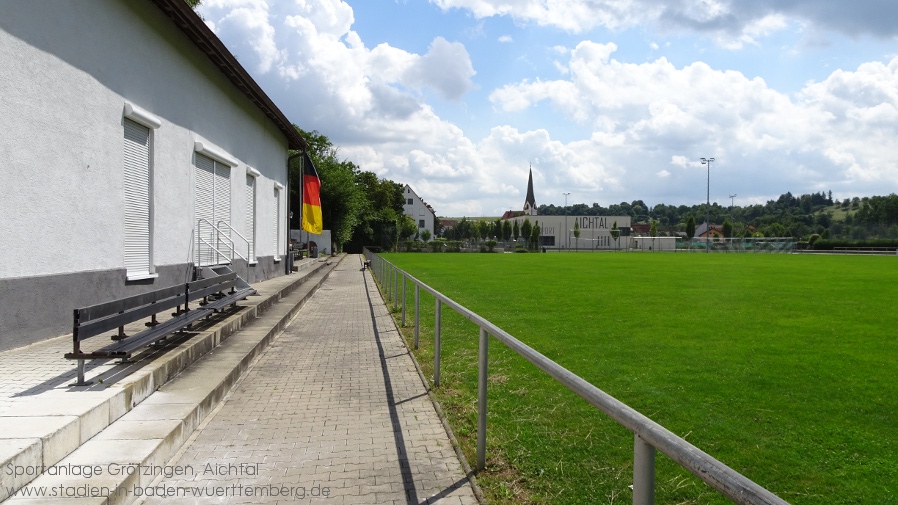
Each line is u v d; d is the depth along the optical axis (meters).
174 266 11.22
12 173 6.40
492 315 12.62
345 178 48.44
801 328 10.85
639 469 2.10
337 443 4.67
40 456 3.44
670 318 12.15
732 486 1.51
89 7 7.93
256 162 17.98
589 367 7.50
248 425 5.13
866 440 4.86
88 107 7.94
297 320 12.05
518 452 4.44
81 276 7.73
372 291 18.70
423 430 5.01
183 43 11.52
